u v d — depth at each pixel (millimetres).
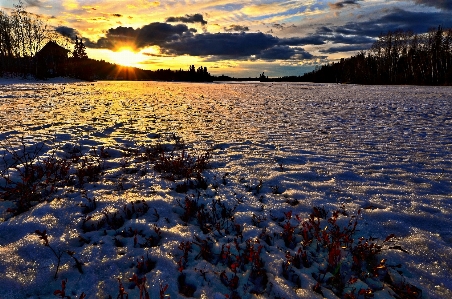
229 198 4477
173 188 4828
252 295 2561
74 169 5543
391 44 80375
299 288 2666
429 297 2596
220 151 7199
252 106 17109
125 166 5879
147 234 3459
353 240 3344
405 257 3068
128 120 11164
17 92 22469
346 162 6402
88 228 3594
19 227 3420
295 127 10547
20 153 6152
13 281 2566
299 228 3648
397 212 3982
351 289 2668
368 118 12672
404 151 7301
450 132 9555
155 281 2629
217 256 3102
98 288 2566
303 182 5145
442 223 3717
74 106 14773
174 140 8273
